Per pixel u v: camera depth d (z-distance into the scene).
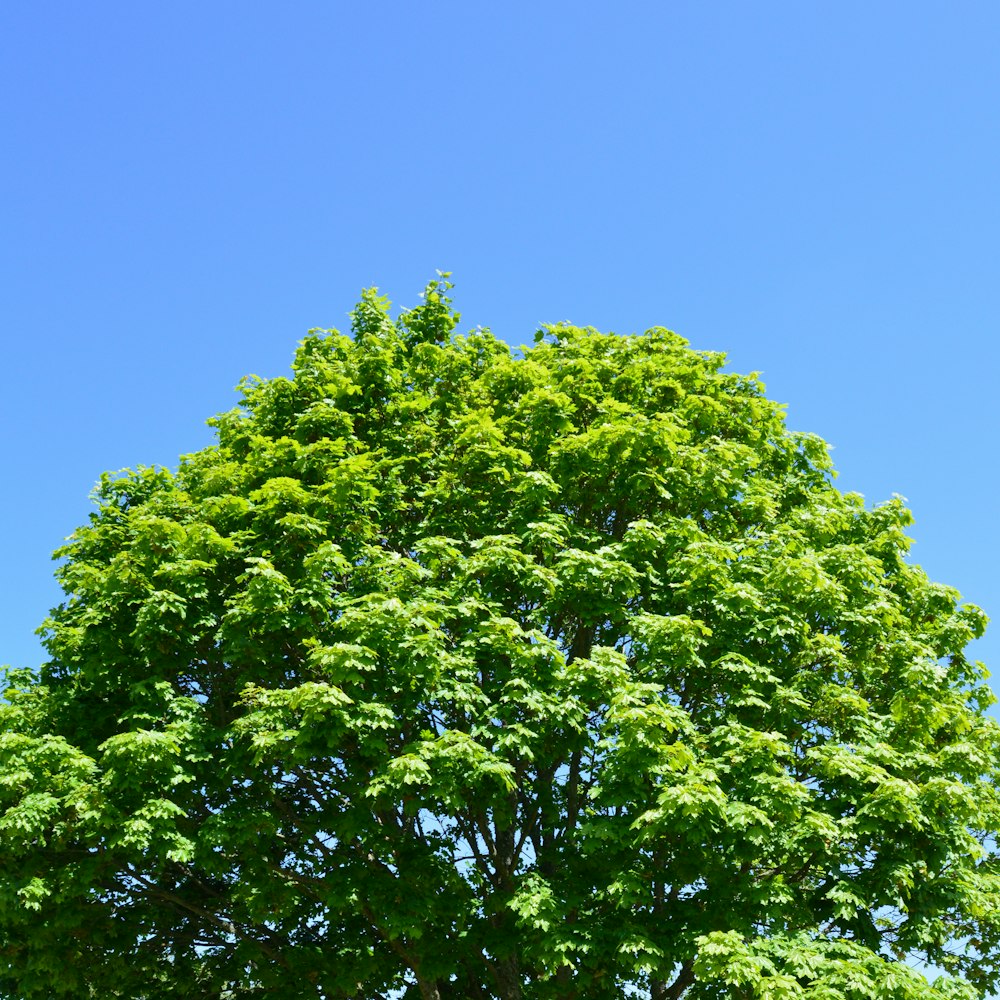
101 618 17.19
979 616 20.55
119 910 17.80
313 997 17.27
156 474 21.16
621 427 18.73
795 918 15.81
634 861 15.57
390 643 15.55
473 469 19.12
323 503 17.77
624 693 14.84
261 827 15.59
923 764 16.94
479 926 16.81
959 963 20.19
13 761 15.19
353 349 22.41
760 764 15.28
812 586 17.56
